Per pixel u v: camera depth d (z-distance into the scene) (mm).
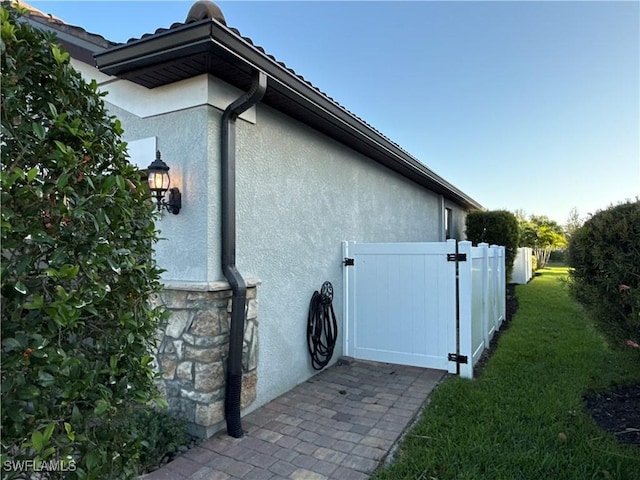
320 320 5098
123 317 1721
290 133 4727
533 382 4418
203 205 3594
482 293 5977
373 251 5578
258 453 3160
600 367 4871
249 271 4055
